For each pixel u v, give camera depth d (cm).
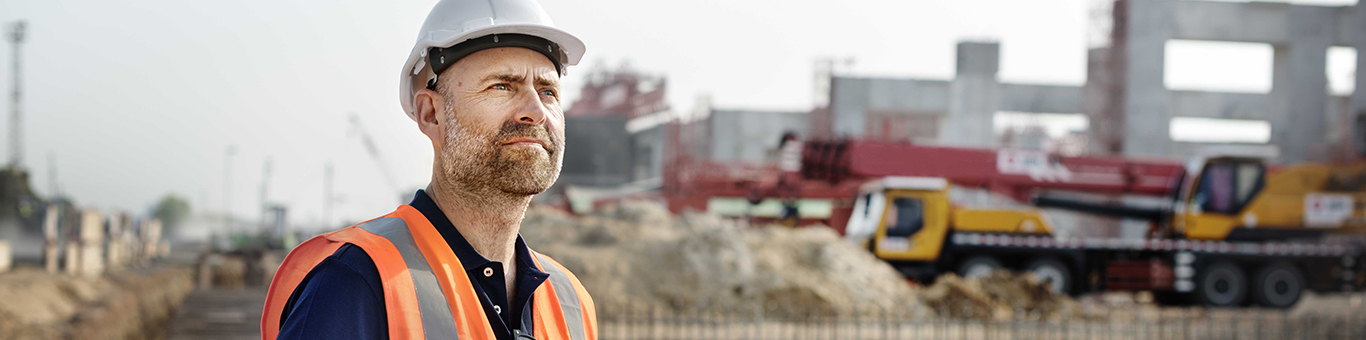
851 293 1459
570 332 118
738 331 1202
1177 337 1306
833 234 1747
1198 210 2002
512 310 109
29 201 3541
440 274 97
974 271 1873
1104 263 1925
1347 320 1484
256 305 1658
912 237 1852
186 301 1742
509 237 107
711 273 1455
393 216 104
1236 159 2016
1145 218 2116
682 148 3359
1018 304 1559
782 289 1419
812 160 2311
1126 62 3938
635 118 5788
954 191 3291
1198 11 4041
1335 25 4119
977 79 4584
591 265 1451
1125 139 3909
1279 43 4116
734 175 2652
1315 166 2042
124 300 1053
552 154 104
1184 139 4497
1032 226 1892
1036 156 2155
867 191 1927
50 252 1549
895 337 1211
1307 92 4100
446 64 102
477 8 105
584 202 2553
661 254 1500
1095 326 1365
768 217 2397
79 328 804
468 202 103
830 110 4488
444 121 103
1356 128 3856
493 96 101
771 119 4859
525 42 104
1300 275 2003
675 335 1136
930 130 4644
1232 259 1983
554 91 108
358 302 90
